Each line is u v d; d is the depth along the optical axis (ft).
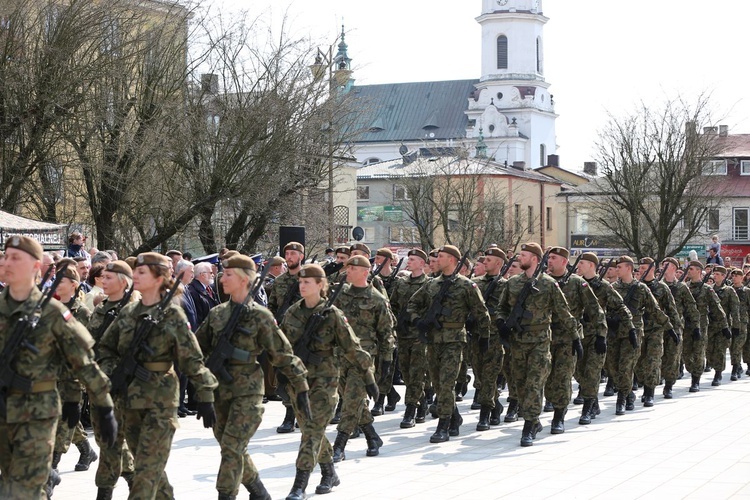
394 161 310.24
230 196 114.52
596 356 53.78
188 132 113.09
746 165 252.83
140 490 27.07
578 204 265.95
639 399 65.98
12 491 24.07
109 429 25.31
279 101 113.91
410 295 54.70
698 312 70.13
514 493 35.04
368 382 35.04
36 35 102.12
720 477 37.96
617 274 61.36
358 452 43.86
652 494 34.83
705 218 207.31
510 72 469.98
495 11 472.03
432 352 47.14
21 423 24.36
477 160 269.03
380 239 269.64
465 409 59.11
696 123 194.59
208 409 27.53
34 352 24.48
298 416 33.88
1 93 101.91
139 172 111.14
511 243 239.50
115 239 114.93
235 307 30.37
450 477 38.06
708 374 85.15
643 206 197.77
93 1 104.99
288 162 115.14
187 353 27.48
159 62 113.19
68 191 117.70
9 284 25.27
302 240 72.13
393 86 490.49
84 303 39.70
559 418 49.70
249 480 31.01
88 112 107.65
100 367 28.09
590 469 39.75
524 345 46.62
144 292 28.35
